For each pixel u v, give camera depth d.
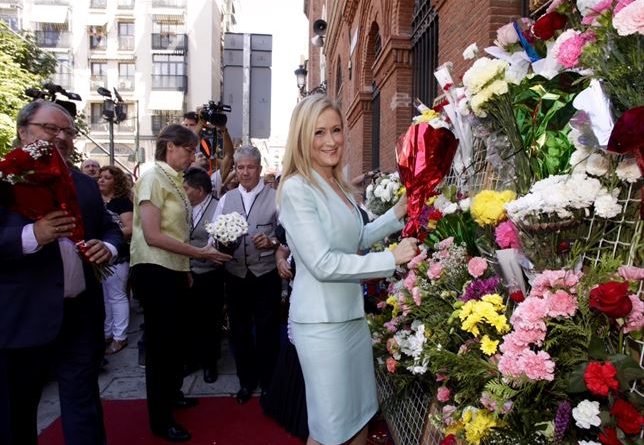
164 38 40.47
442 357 1.96
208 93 41.00
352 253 2.37
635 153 1.52
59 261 2.56
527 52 2.25
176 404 4.17
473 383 1.92
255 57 8.50
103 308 2.89
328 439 2.24
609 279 1.60
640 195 1.61
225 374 5.03
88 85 40.03
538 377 1.59
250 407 4.20
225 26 48.59
